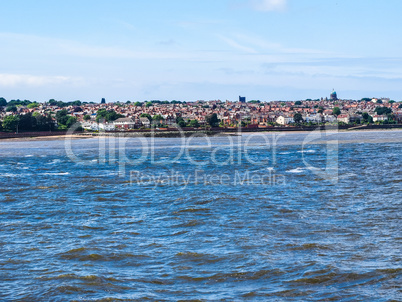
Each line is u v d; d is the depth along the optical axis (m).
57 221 35.22
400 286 21.56
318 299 20.55
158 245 28.53
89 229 32.72
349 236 29.34
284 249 27.02
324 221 33.38
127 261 25.80
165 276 23.58
